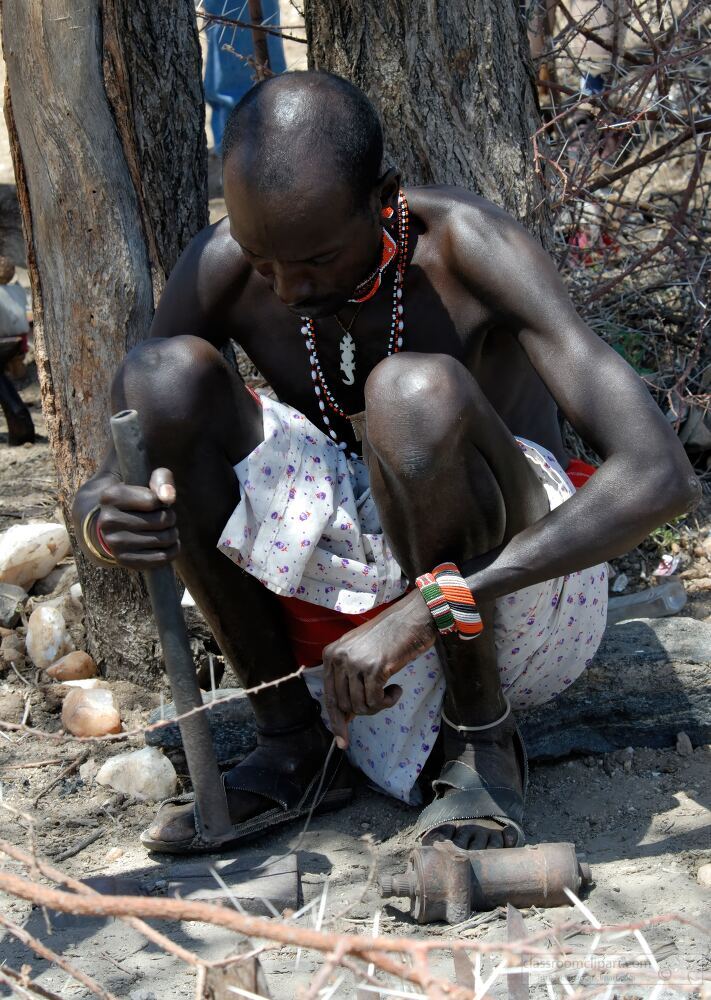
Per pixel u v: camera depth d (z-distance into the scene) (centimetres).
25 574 338
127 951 198
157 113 279
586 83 479
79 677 300
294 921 202
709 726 262
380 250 212
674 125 410
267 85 198
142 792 253
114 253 277
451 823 217
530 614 220
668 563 334
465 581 199
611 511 197
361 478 235
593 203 386
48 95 269
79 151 271
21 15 266
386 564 224
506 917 201
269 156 191
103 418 283
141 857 230
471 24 298
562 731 258
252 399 226
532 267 212
